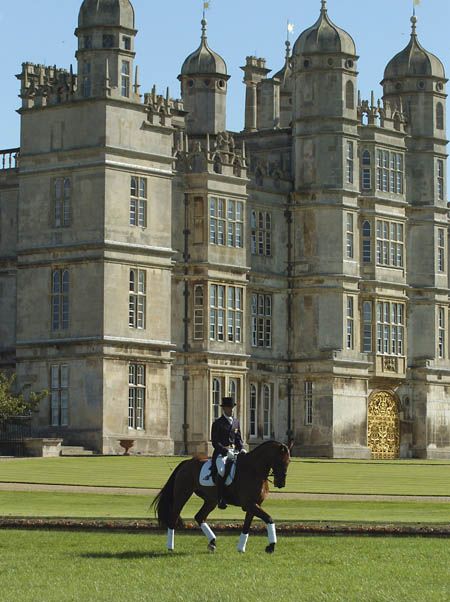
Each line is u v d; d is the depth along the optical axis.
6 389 85.69
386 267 104.38
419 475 73.56
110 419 86.81
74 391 87.56
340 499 55.72
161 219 90.56
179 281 94.00
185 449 93.25
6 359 96.12
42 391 86.56
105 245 87.12
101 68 88.31
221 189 95.38
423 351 108.12
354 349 101.19
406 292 106.75
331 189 100.12
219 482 38.31
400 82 109.06
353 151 101.56
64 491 57.84
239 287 96.25
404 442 106.25
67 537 40.88
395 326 105.06
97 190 87.75
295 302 100.94
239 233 96.62
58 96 89.75
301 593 31.56
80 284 88.06
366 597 31.08
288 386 100.69
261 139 104.25
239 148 104.75
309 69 100.94
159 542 40.12
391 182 105.38
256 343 98.94
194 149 95.06
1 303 96.75
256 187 98.94
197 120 104.38
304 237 100.81
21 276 90.56
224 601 30.64
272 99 111.81
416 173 108.75
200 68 104.31
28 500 53.75
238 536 41.75
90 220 87.88
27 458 79.75
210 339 94.12
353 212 101.44
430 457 107.12
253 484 38.06
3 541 39.81
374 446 104.19
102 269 87.19
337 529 42.34
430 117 109.00
